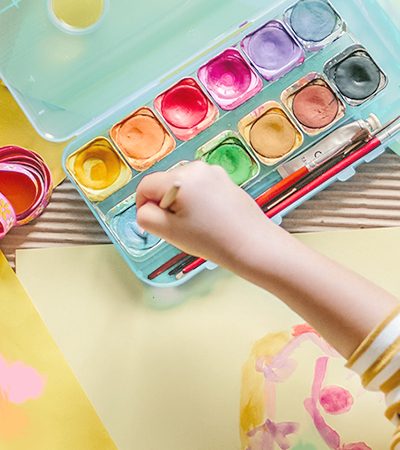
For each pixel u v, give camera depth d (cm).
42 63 81
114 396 80
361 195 81
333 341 67
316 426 79
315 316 67
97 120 80
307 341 80
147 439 79
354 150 79
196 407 80
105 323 81
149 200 71
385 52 83
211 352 80
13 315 81
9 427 80
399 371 62
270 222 70
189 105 81
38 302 81
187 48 82
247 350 80
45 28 80
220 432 79
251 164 80
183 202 68
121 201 80
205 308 81
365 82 80
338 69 80
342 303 65
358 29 83
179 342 81
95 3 81
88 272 81
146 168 80
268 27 81
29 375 80
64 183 82
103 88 81
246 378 80
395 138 80
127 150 80
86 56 81
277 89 82
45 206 81
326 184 80
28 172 79
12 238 81
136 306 81
